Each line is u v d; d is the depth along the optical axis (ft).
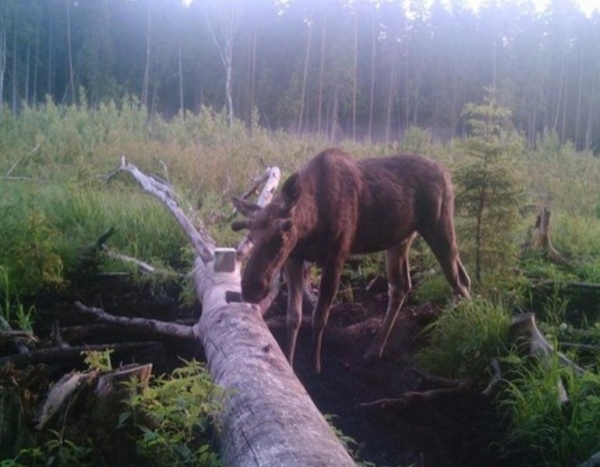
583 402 14.16
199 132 52.06
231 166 34.78
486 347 17.44
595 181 48.03
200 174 33.88
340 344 19.24
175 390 11.58
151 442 10.34
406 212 18.93
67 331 17.19
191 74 136.26
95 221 25.40
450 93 129.08
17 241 20.31
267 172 24.18
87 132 47.11
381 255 24.18
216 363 13.39
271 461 9.41
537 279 22.43
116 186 32.27
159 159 35.55
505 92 104.37
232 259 17.92
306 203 16.62
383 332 18.75
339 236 17.35
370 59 132.77
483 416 15.81
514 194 21.26
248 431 10.29
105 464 10.97
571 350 18.02
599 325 18.92
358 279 23.65
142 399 11.15
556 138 64.23
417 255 24.84
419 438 14.89
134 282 21.11
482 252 21.35
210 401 11.26
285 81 133.39
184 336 16.55
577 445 13.48
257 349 13.01
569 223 29.94
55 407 11.40
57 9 136.36
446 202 19.90
